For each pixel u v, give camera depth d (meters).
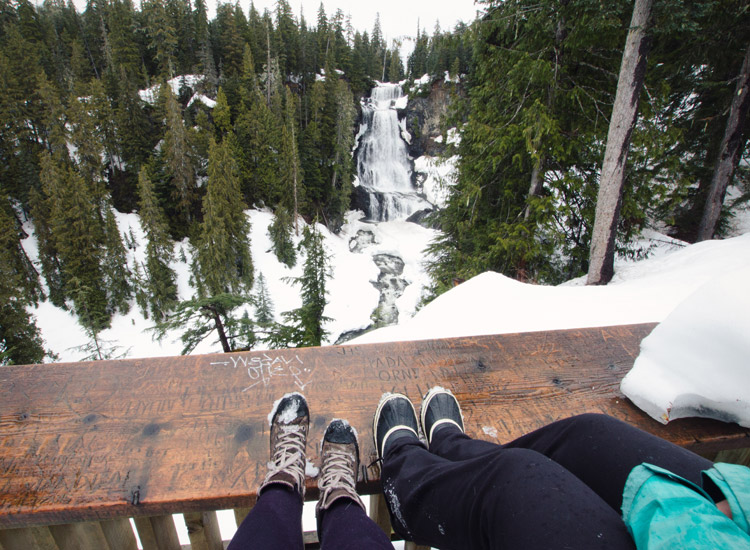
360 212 46.56
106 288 31.27
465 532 0.72
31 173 34.97
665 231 12.59
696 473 0.65
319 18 61.47
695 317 1.21
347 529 0.81
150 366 1.44
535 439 0.95
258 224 39.50
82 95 40.50
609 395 1.39
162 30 43.00
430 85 48.84
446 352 1.58
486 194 9.42
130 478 1.06
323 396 1.36
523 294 5.06
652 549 0.45
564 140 7.73
